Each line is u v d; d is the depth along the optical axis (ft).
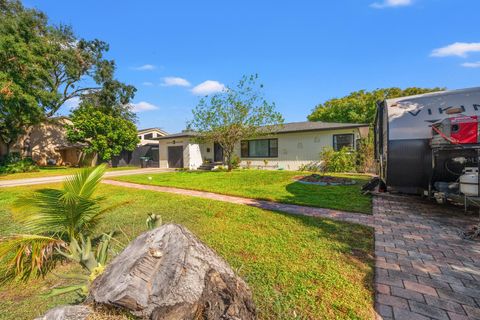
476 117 13.83
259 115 44.65
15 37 47.75
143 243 5.42
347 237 12.73
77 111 71.05
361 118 86.33
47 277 9.58
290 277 8.88
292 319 6.75
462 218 15.75
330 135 46.44
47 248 8.46
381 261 10.05
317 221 15.43
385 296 7.71
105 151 68.33
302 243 11.99
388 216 16.46
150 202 21.90
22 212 9.16
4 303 8.03
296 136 49.98
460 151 15.03
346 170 42.68
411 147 16.52
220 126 44.65
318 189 27.02
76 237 10.41
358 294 7.83
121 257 5.41
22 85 48.65
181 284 4.61
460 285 8.26
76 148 82.17
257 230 14.02
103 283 5.01
